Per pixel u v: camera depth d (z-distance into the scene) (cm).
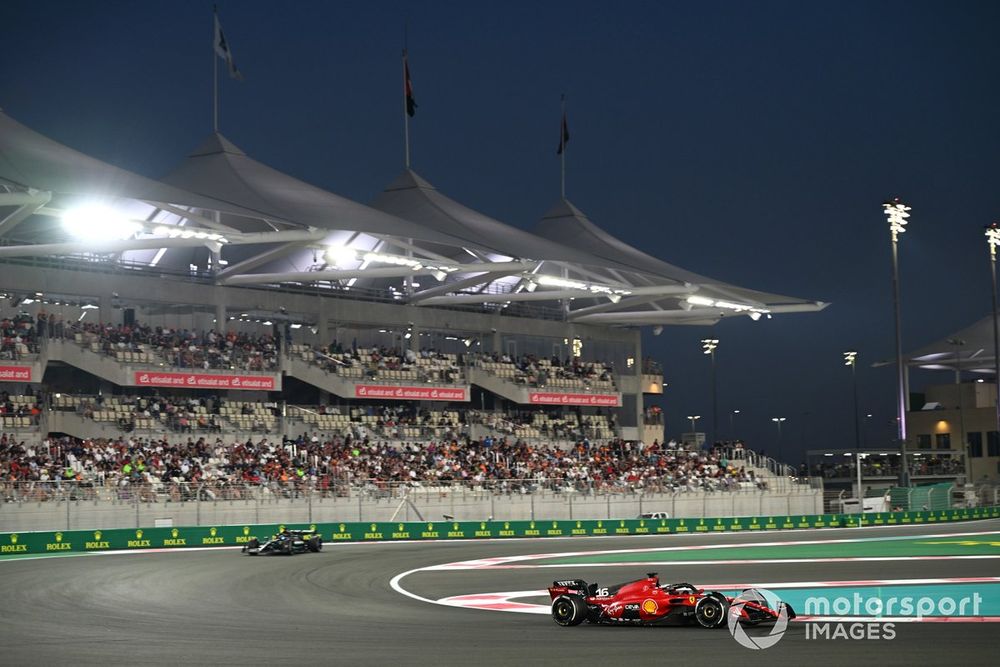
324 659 1981
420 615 2689
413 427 7356
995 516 8238
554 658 1964
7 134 5231
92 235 5741
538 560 4584
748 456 8531
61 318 6431
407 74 7888
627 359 9275
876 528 7100
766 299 8075
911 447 12075
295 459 6309
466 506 6512
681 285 7412
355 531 5766
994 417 11619
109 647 2158
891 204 7750
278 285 7431
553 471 7275
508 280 8294
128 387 6600
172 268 6950
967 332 11806
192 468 5838
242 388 6694
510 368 8194
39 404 5988
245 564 4247
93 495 5297
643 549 5281
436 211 7362
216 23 6675
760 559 4578
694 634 2270
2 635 2350
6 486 5128
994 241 8856
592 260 7256
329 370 7188
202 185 6334
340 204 6500
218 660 1984
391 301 7950
